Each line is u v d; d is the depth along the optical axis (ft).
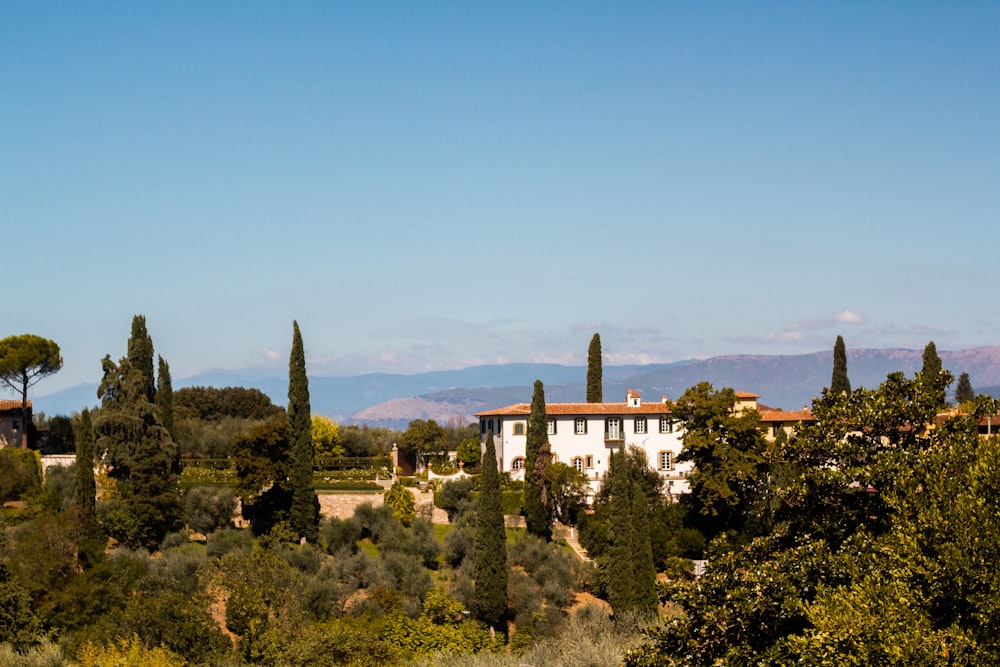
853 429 115.03
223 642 188.65
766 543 113.80
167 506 251.39
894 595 87.71
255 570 212.43
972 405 112.37
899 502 95.81
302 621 203.00
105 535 237.25
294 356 265.34
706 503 272.72
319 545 257.96
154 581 211.82
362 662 180.34
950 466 99.81
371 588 234.79
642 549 237.04
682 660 105.29
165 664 162.91
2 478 259.19
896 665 81.56
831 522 111.04
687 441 275.80
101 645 169.17
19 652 174.70
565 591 247.09
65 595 195.00
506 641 231.09
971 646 81.35
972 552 84.43
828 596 93.71
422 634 208.54
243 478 262.67
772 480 260.21
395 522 271.90
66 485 264.31
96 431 267.39
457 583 243.81
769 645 101.04
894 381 116.47
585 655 169.99
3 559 199.82
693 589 107.65
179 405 464.65
